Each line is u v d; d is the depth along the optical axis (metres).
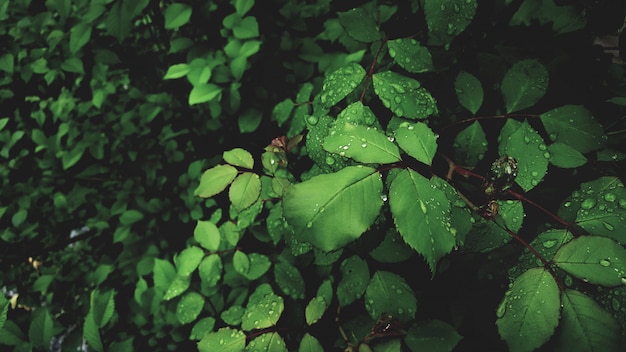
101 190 0.77
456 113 0.35
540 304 0.23
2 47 0.71
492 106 0.34
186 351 0.53
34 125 0.83
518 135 0.28
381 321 0.31
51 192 0.79
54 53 0.69
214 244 0.38
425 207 0.22
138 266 0.63
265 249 0.42
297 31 0.58
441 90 0.35
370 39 0.32
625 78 0.33
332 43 0.55
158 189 0.72
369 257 0.34
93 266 0.74
